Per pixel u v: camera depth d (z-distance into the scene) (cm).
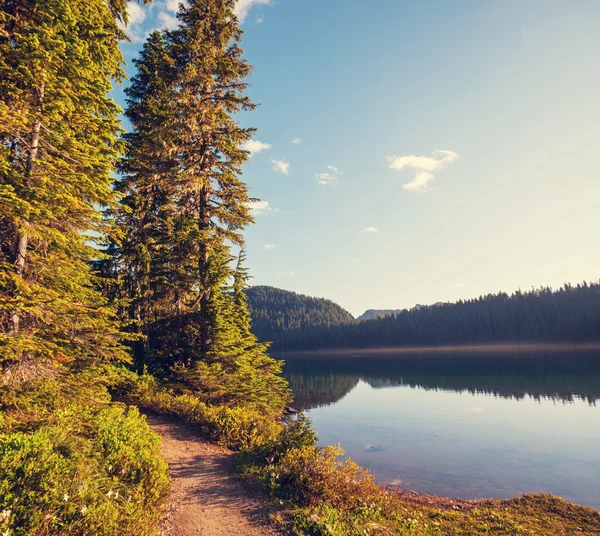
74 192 868
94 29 1005
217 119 2108
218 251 2105
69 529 496
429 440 2028
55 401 826
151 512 668
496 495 1252
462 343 16538
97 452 730
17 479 522
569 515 1009
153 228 2186
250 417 1396
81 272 1034
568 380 4416
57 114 845
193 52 2134
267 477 866
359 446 1912
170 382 1830
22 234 822
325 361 11600
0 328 783
